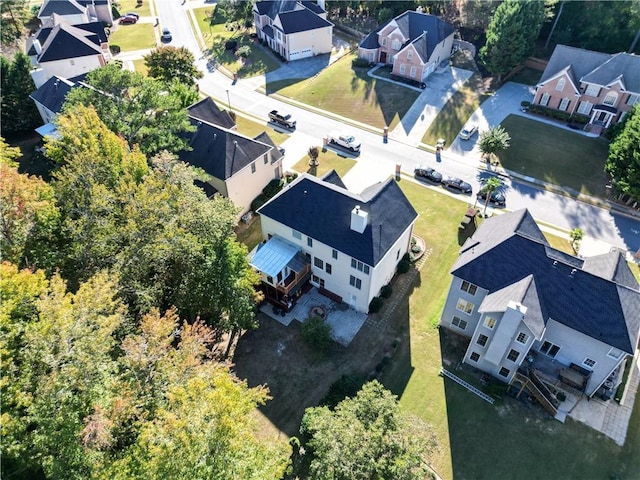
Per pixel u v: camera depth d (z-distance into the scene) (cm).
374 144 5972
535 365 3247
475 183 5247
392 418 2538
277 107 6900
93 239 3083
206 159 4631
